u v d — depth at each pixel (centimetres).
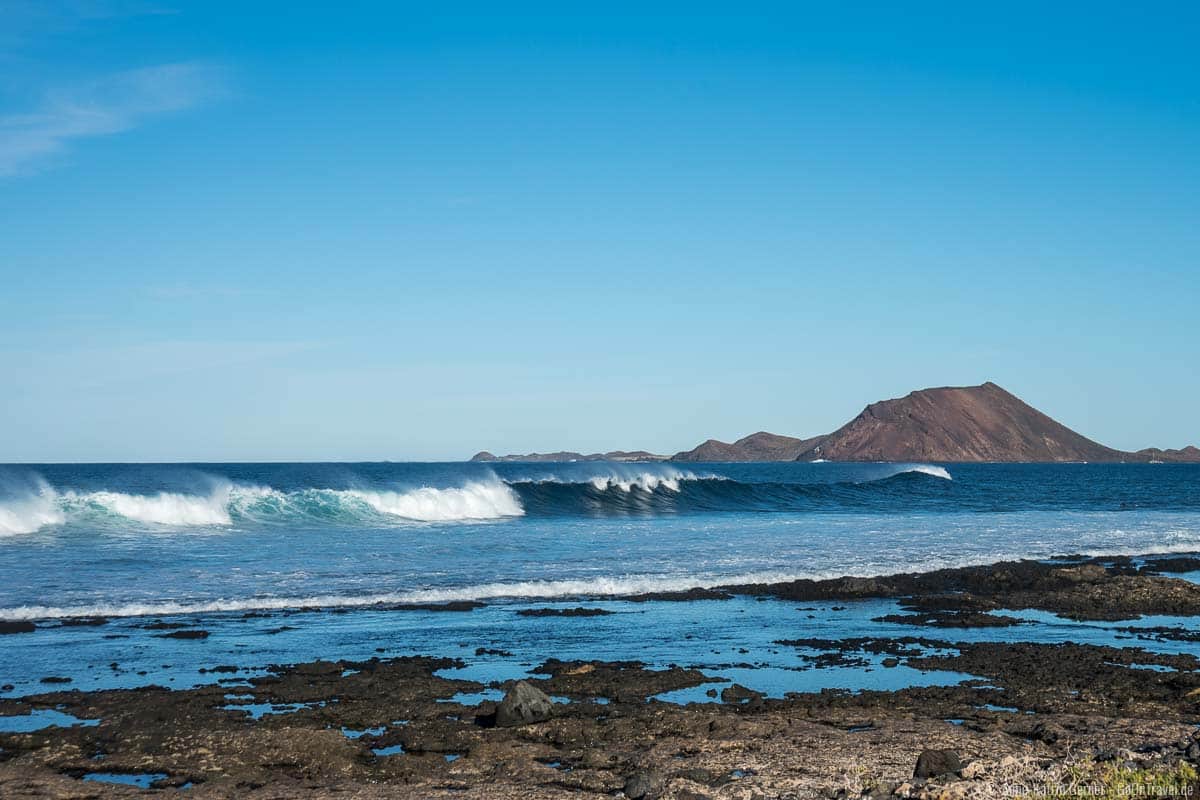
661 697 1538
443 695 1521
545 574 2850
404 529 4084
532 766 1177
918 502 6750
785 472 17475
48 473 10044
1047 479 13888
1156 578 2764
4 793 1073
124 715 1388
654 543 3712
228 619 2172
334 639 1970
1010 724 1351
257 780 1138
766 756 1199
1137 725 1326
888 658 1827
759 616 2308
